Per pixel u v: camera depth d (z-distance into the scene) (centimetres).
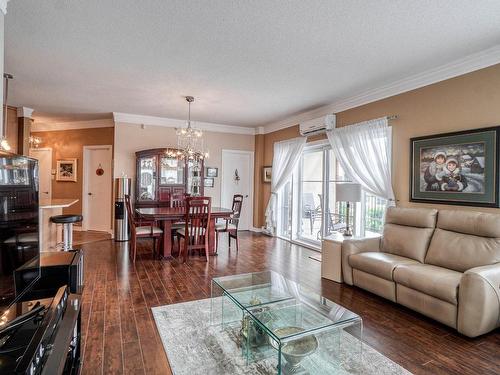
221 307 261
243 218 739
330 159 526
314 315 213
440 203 336
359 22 247
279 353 168
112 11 237
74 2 224
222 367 195
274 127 675
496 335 238
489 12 231
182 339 227
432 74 345
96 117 632
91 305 285
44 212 394
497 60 290
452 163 324
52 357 118
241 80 390
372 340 230
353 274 342
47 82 404
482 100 301
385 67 341
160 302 294
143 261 439
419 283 261
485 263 257
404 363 200
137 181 589
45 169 697
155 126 628
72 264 229
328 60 324
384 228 363
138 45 295
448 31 260
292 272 402
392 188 391
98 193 673
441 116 338
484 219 274
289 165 598
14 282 166
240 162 731
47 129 695
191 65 343
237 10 233
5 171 154
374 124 407
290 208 626
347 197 390
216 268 411
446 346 222
